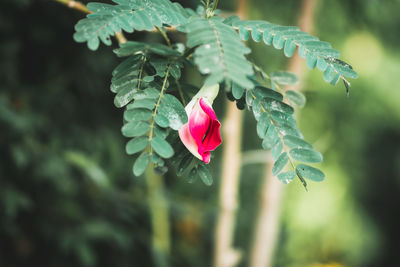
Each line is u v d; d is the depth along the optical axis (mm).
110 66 2133
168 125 840
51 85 2039
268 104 874
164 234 2184
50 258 2107
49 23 1911
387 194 3752
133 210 2291
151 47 853
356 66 3088
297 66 1502
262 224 1719
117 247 2275
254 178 2781
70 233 2064
